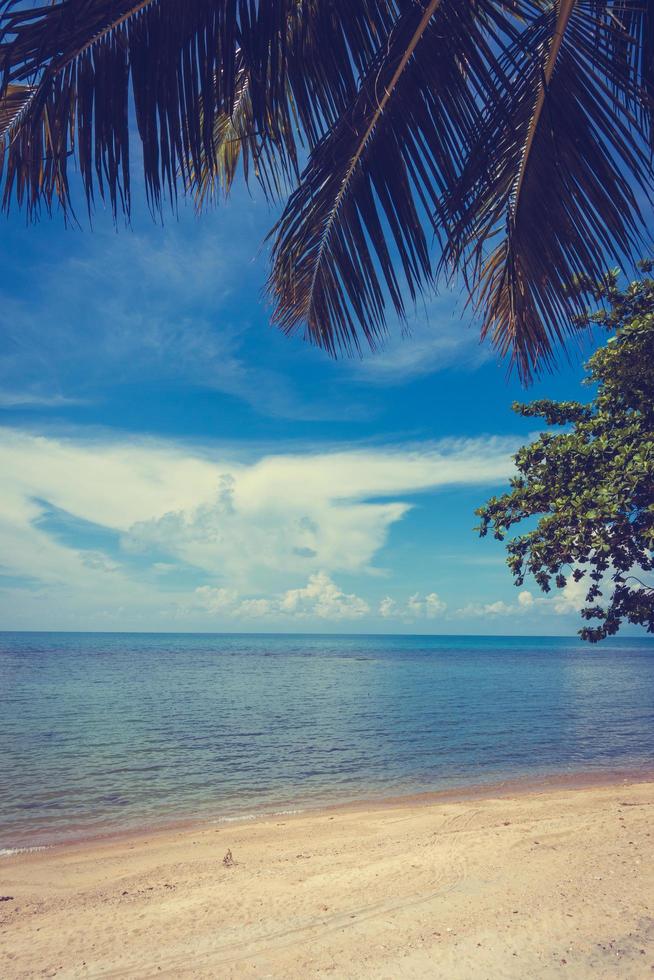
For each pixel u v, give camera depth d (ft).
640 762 57.62
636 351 25.90
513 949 14.33
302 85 8.70
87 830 36.04
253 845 30.50
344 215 9.78
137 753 63.16
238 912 18.54
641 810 31.37
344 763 57.62
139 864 27.86
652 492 23.79
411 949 14.70
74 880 25.52
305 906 18.67
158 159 7.57
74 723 86.43
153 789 47.14
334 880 21.59
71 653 395.14
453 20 8.07
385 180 9.21
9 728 81.30
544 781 48.85
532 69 8.23
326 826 34.32
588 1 8.37
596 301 10.25
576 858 22.08
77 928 18.13
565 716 95.55
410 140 8.84
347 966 13.97
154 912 19.33
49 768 55.42
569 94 8.77
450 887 19.57
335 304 10.38
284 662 319.68
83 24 6.91
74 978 14.33
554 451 28.19
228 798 44.19
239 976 13.84
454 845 25.90
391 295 9.75
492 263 11.72
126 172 7.61
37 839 34.06
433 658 404.57
